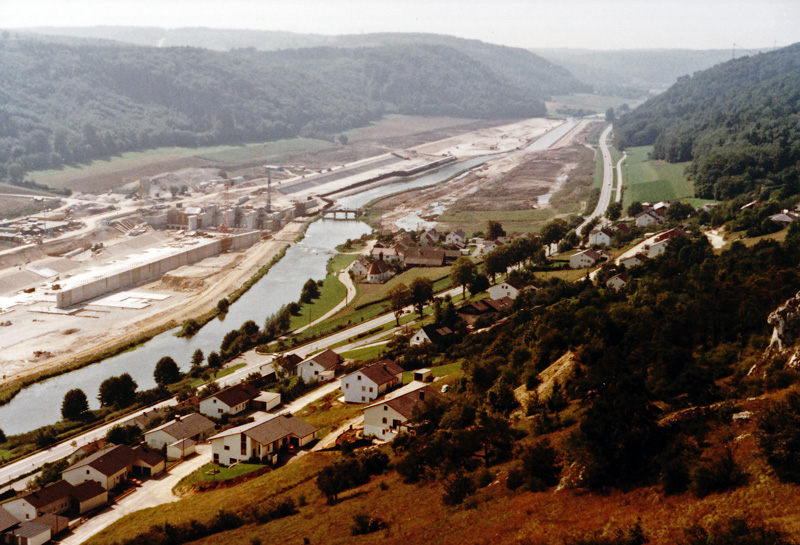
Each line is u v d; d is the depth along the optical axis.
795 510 55.12
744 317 98.69
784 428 60.34
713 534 54.94
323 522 85.56
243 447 117.19
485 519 72.44
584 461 72.69
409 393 118.81
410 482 91.75
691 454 66.81
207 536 91.44
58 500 106.38
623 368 83.75
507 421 92.19
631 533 59.44
